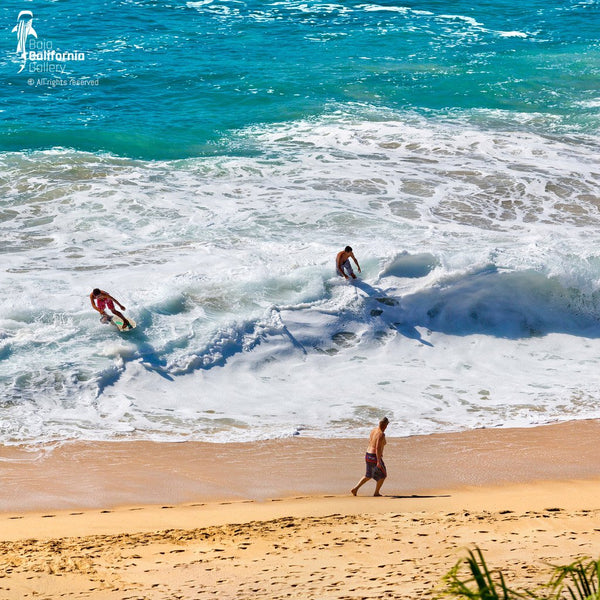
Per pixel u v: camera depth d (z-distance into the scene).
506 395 66.12
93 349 65.69
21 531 42.03
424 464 54.34
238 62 145.75
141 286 73.62
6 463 52.09
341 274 76.94
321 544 37.91
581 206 95.81
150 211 89.88
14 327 66.62
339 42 158.62
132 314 68.75
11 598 31.08
